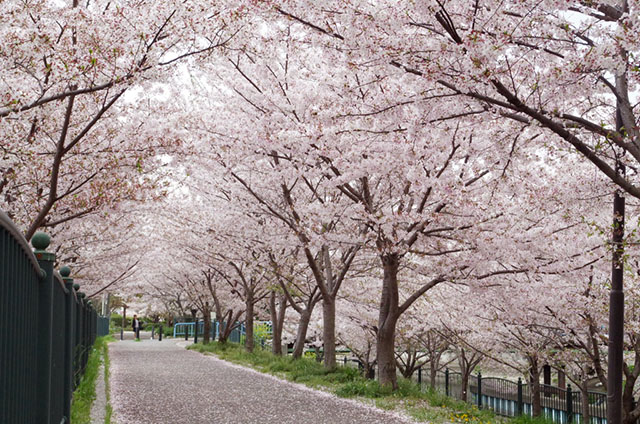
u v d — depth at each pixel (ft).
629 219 33.60
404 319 64.95
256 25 27.20
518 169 32.96
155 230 70.64
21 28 22.33
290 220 45.52
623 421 36.22
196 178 50.19
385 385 40.16
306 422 30.01
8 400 8.57
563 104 25.77
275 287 61.46
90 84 25.12
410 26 22.82
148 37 24.68
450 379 74.28
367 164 32.19
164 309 155.74
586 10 19.95
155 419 29.58
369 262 54.19
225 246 62.75
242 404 35.35
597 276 37.17
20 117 25.80
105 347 79.30
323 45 23.58
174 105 39.99
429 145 32.32
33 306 12.16
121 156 31.45
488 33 20.42
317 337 84.99
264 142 34.71
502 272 36.52
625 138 20.39
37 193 34.42
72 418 25.00
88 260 57.67
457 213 35.27
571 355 43.93
